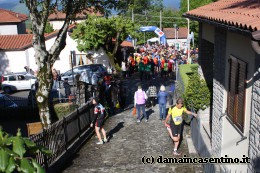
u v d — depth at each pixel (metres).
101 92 14.73
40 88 11.18
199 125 10.21
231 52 7.39
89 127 12.97
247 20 5.55
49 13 11.17
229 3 10.11
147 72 25.44
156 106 16.66
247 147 6.27
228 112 7.70
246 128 6.34
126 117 14.66
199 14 9.46
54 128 9.36
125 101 17.27
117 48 29.19
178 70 18.42
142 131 12.48
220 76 8.43
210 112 11.09
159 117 14.35
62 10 11.44
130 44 38.75
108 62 30.33
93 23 27.19
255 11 6.48
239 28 5.47
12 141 2.81
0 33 43.66
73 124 11.06
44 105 11.26
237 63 6.96
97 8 11.83
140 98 13.51
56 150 9.48
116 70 28.69
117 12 12.24
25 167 2.71
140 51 38.41
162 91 13.84
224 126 8.05
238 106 6.89
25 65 32.44
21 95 26.09
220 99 8.40
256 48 4.57
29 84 27.58
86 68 25.44
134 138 11.70
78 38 27.94
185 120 12.24
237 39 6.95
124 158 9.94
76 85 16.38
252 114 5.73
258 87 5.45
